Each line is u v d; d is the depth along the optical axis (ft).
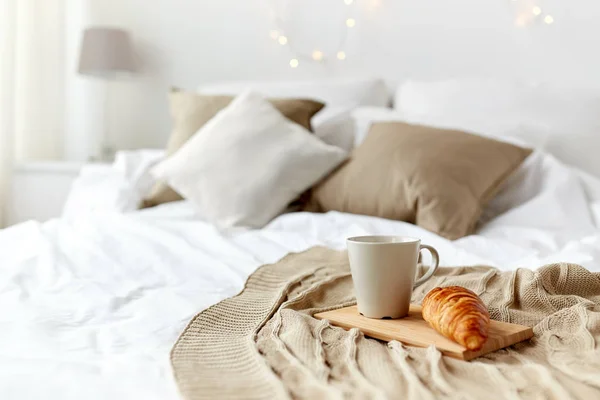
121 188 6.67
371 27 9.31
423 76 9.18
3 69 9.10
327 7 9.45
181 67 10.05
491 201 6.25
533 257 4.33
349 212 6.05
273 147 6.29
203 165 6.20
